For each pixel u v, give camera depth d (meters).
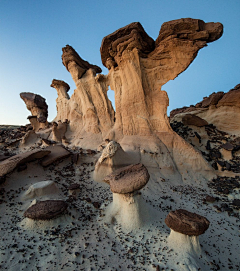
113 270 4.20
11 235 5.14
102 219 6.21
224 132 15.87
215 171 11.44
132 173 6.65
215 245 5.56
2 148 13.69
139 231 5.62
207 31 10.59
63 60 15.84
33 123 17.88
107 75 15.21
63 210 5.85
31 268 4.17
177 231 4.82
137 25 11.42
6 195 7.13
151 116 12.69
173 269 4.16
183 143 11.98
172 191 9.08
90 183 9.17
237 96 16.77
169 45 11.45
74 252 4.68
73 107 16.73
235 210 7.97
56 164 10.18
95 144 13.28
